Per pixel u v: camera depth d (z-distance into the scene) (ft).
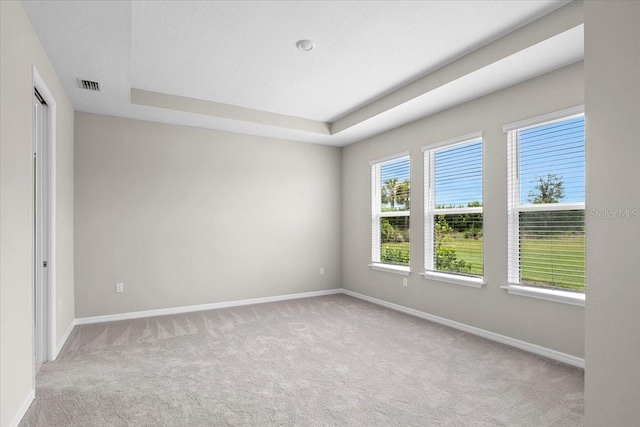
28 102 7.49
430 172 14.40
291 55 10.46
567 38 8.28
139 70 11.42
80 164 13.51
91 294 13.58
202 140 15.97
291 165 18.28
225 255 16.37
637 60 4.04
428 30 9.11
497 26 8.91
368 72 11.62
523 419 6.88
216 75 11.83
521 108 10.89
